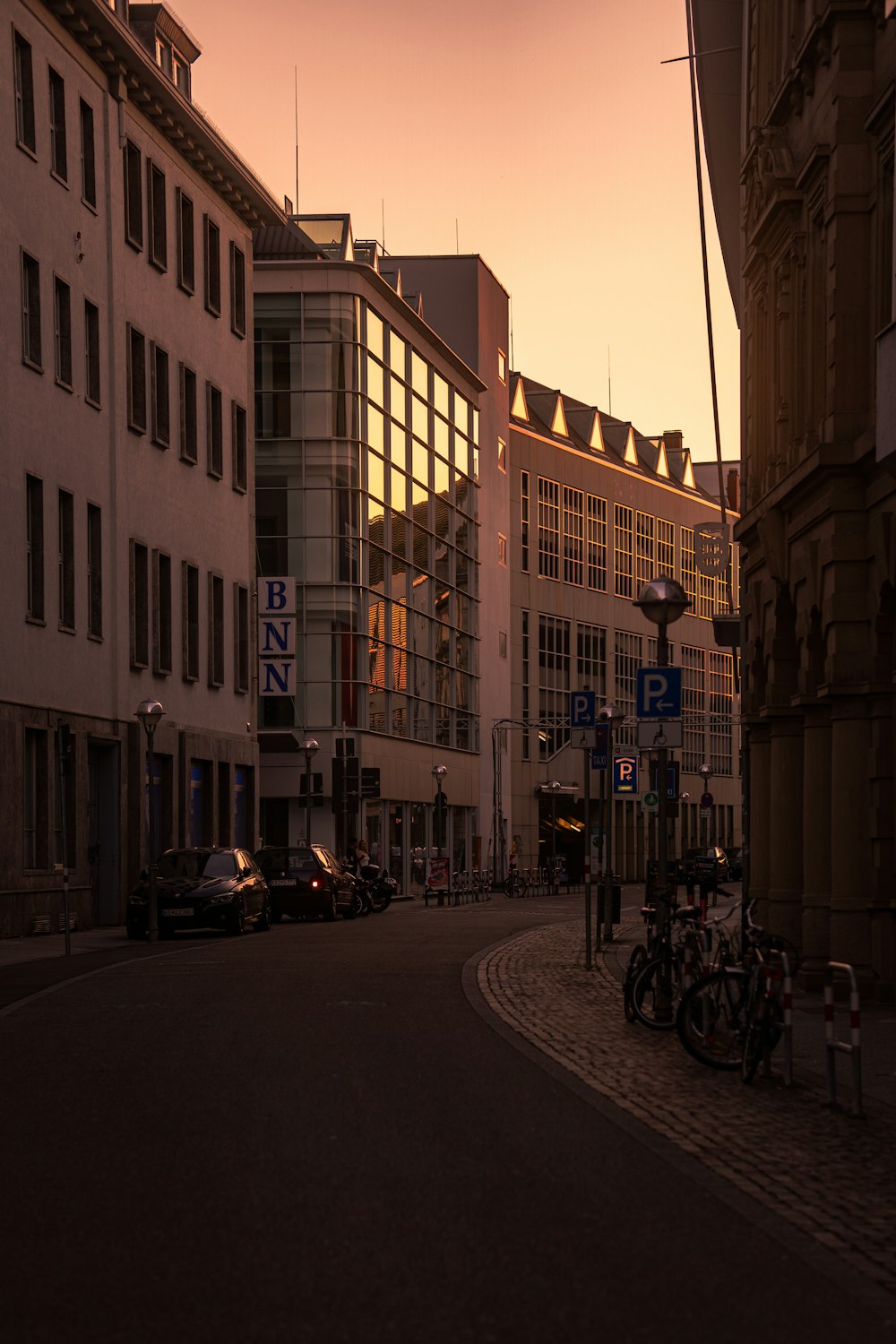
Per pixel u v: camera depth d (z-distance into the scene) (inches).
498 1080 525.3
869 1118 463.5
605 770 1230.3
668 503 4173.2
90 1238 308.7
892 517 791.1
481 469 3149.6
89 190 1587.1
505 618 3267.7
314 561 2404.0
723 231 1298.0
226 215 1985.7
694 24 1179.9
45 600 1443.2
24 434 1408.7
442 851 2650.1
